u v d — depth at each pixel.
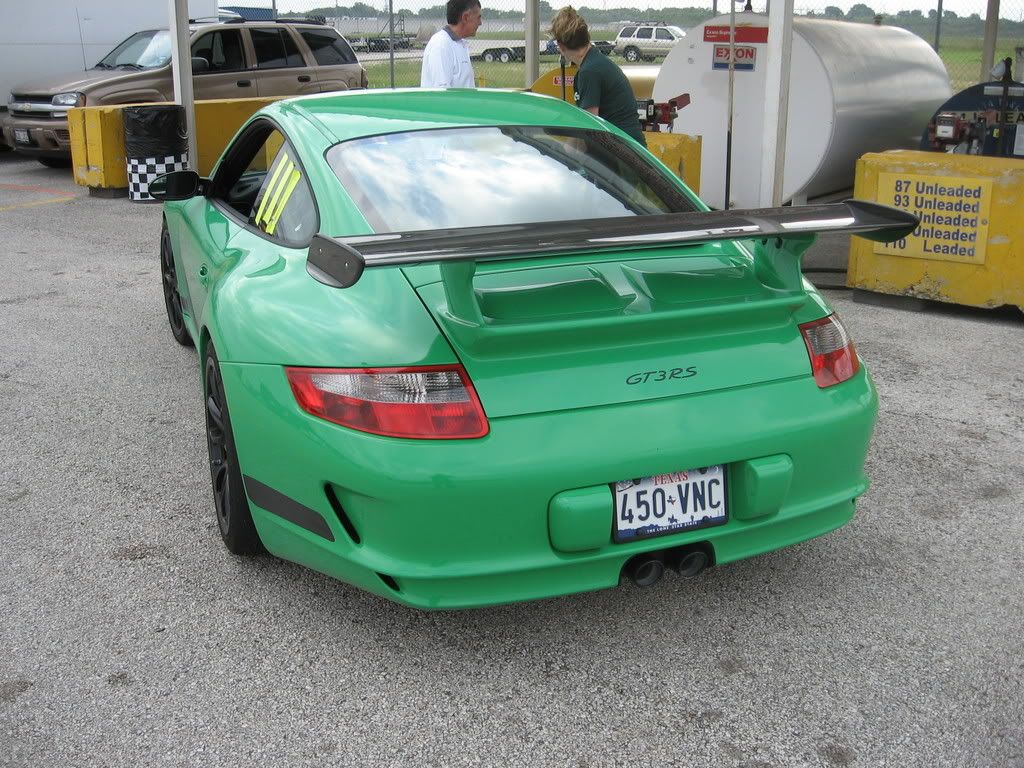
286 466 2.36
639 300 2.35
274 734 2.19
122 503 3.37
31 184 11.53
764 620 2.62
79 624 2.63
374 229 2.55
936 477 3.53
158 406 4.31
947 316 5.68
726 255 2.67
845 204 2.32
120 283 6.66
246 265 2.86
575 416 2.18
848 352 2.53
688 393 2.26
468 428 2.13
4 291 6.46
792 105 8.17
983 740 2.13
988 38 10.63
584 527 2.18
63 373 4.78
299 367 2.31
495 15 24.02
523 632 2.58
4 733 2.19
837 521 2.56
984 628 2.57
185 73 10.09
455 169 2.80
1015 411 4.17
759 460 2.31
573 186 2.82
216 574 2.89
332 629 2.61
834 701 2.28
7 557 3.00
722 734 2.17
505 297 2.31
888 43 9.17
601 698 2.31
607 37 31.41
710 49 8.48
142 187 10.07
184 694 2.33
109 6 13.29
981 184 5.32
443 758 2.11
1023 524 3.17
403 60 19.62
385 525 2.18
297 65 13.09
